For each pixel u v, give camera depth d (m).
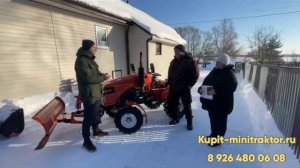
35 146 3.37
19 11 5.06
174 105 4.24
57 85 6.25
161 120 4.58
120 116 3.77
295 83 3.27
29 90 5.37
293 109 3.19
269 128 3.95
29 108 5.00
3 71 4.71
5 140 3.58
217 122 3.22
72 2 5.81
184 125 4.24
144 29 9.28
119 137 3.69
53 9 6.07
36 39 5.55
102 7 7.16
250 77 10.41
